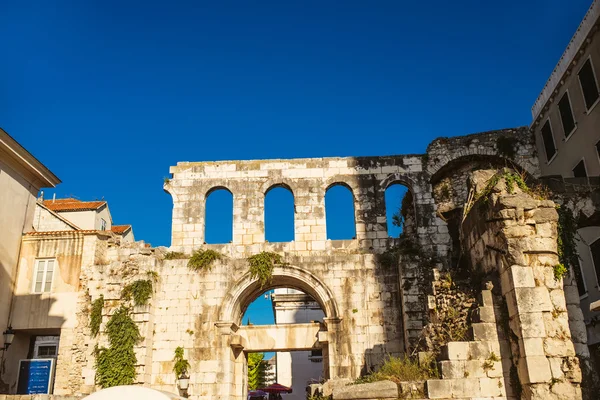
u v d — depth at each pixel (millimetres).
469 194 18109
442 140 30734
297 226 29109
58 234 30094
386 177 29844
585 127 26984
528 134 31859
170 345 26719
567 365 13477
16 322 28703
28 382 28359
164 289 27641
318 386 17266
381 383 14266
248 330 28891
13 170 30000
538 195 15727
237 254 28609
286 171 30125
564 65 28844
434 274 17375
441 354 14898
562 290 14219
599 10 25062
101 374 25219
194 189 29922
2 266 28484
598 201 19578
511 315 14312
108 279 27188
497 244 15273
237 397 27375
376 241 28734
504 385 14016
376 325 26641
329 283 27391
